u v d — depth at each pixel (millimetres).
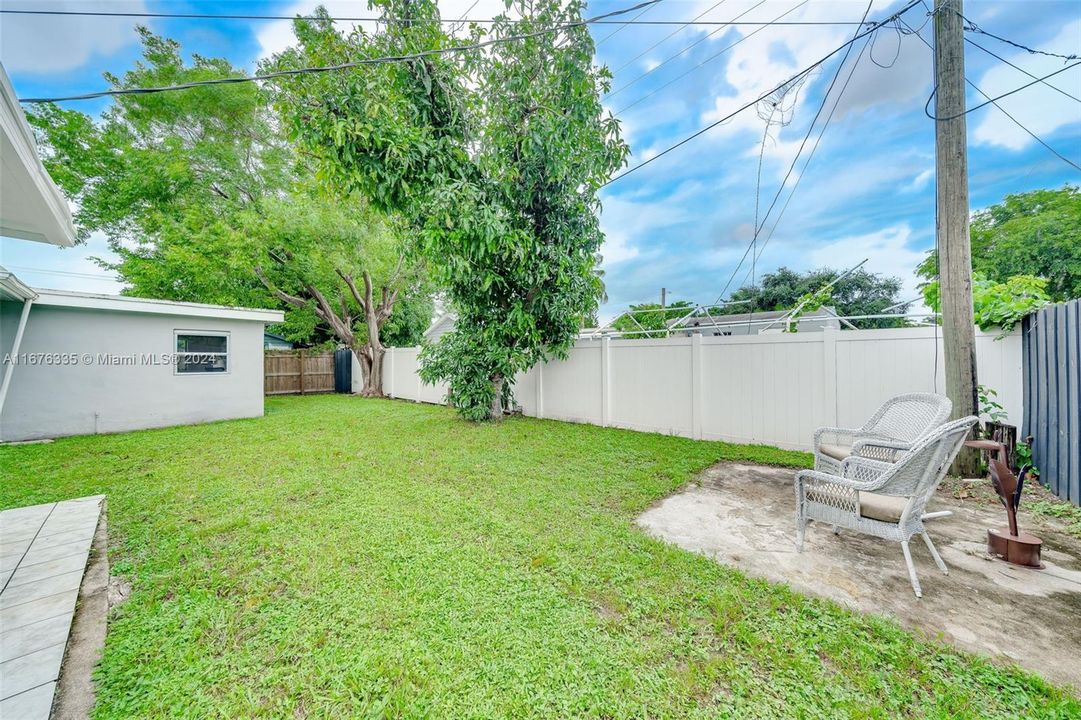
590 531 3094
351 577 2496
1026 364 4039
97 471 4848
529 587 2369
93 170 11078
